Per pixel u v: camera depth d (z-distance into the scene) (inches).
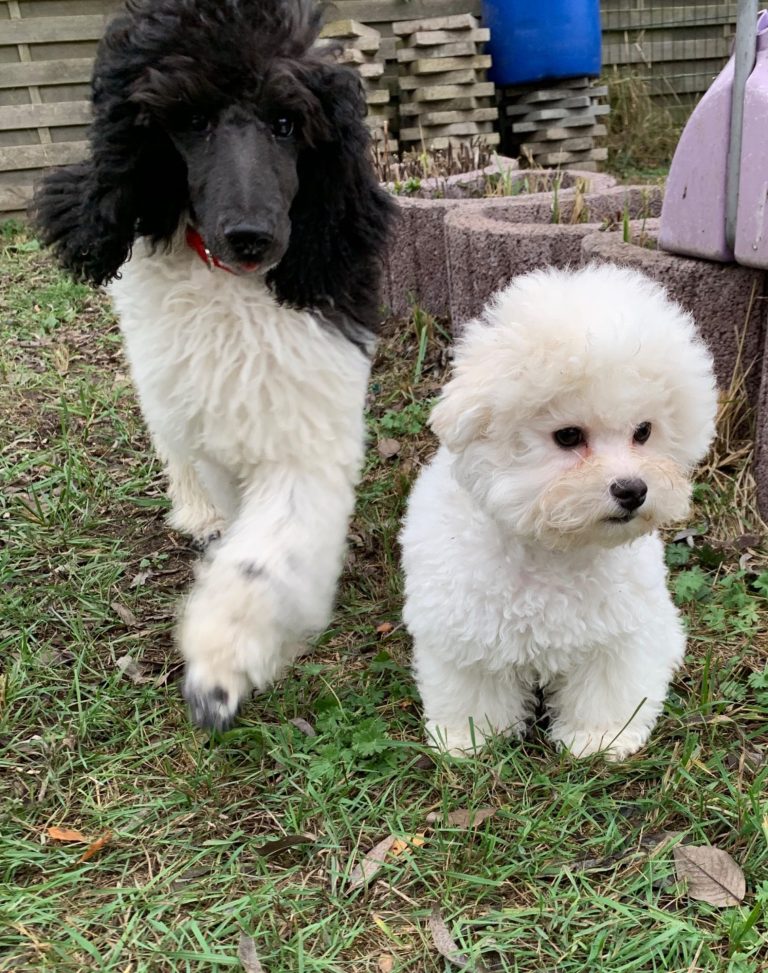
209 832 19.5
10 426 39.8
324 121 21.9
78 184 24.5
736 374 31.0
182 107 20.7
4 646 25.5
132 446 38.3
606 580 19.7
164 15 20.9
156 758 21.5
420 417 37.6
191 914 17.4
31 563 29.8
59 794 20.6
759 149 26.7
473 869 18.0
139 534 32.2
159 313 22.7
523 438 18.9
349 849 18.9
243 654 19.8
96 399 41.3
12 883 18.3
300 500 22.3
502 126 83.7
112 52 22.0
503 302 20.1
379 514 31.7
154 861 18.9
